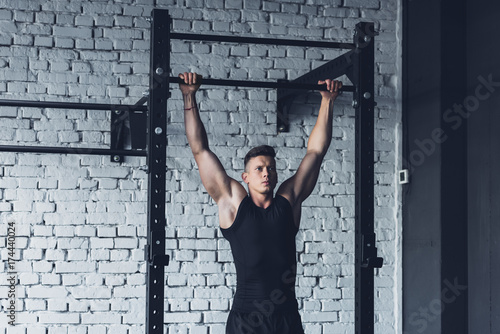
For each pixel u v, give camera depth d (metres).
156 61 2.52
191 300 4.05
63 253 3.95
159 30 2.53
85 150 3.19
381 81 4.36
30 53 3.98
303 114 4.25
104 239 3.99
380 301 4.27
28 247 3.91
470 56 3.98
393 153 4.34
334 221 4.23
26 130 3.95
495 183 3.72
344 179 4.26
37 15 4.00
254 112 4.19
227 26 4.20
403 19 4.38
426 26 4.15
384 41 4.39
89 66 4.04
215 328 4.05
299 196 2.67
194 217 4.08
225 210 2.60
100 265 3.98
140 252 4.02
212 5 4.19
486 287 3.80
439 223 3.97
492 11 3.77
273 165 2.62
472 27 3.96
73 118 4.00
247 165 2.64
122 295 3.99
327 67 3.15
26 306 3.89
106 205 4.00
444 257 3.96
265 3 4.26
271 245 2.53
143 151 3.28
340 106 4.30
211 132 4.14
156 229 2.50
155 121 2.52
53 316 3.91
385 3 4.40
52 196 3.95
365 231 2.65
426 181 4.11
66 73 4.01
